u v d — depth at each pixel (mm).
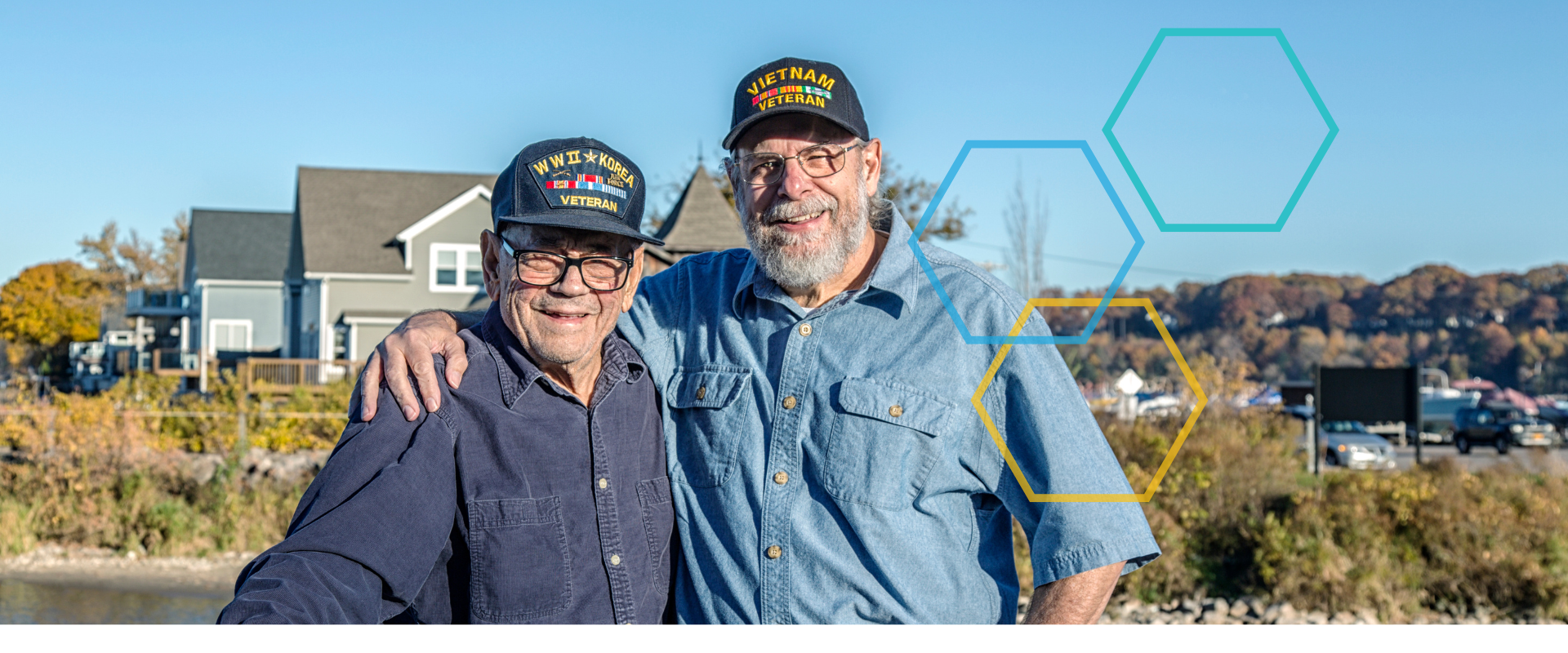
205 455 13430
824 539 2363
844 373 2422
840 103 2436
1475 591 9414
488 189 29625
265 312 37188
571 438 2322
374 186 31422
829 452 2381
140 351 44531
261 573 1823
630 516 2393
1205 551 10352
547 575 2227
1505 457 19406
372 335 28359
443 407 2201
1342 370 15938
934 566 2379
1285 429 15109
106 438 12352
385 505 1991
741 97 2477
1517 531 9789
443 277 29531
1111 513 2344
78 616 8969
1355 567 9539
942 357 2410
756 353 2521
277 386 16094
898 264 2504
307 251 28812
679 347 2637
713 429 2477
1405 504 10203
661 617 2434
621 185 2320
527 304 2242
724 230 20609
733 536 2404
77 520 11680
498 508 2209
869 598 2328
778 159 2422
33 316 53125
